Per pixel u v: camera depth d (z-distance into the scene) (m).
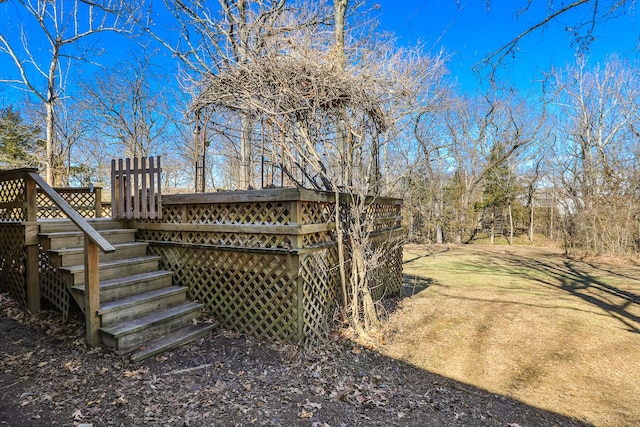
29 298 3.96
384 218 5.59
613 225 12.55
